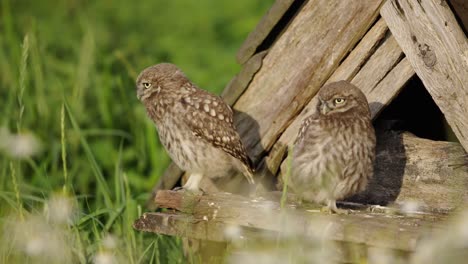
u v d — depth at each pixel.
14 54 16.48
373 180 11.61
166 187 12.88
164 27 23.09
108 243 10.45
